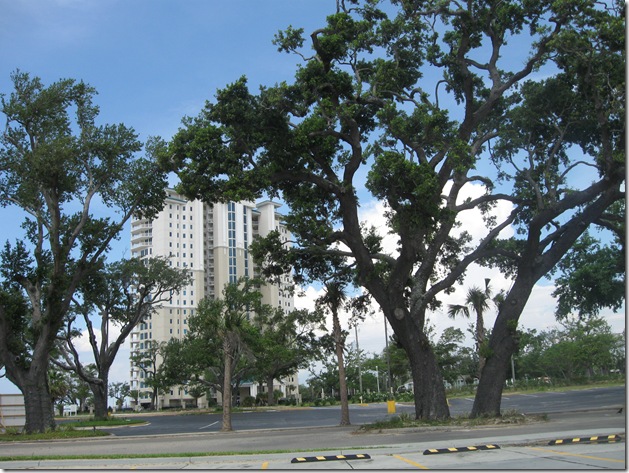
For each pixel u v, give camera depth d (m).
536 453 12.50
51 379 77.50
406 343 24.03
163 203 33.69
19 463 14.02
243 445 18.44
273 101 21.89
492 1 23.44
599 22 21.31
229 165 22.45
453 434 18.55
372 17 24.39
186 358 65.25
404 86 25.38
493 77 24.66
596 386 61.69
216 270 129.00
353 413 46.47
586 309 40.66
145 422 45.84
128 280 49.06
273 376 82.81
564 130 25.09
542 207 24.02
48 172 28.52
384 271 27.30
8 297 29.16
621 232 26.86
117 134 31.34
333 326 30.36
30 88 30.62
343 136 24.02
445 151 22.62
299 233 26.55
